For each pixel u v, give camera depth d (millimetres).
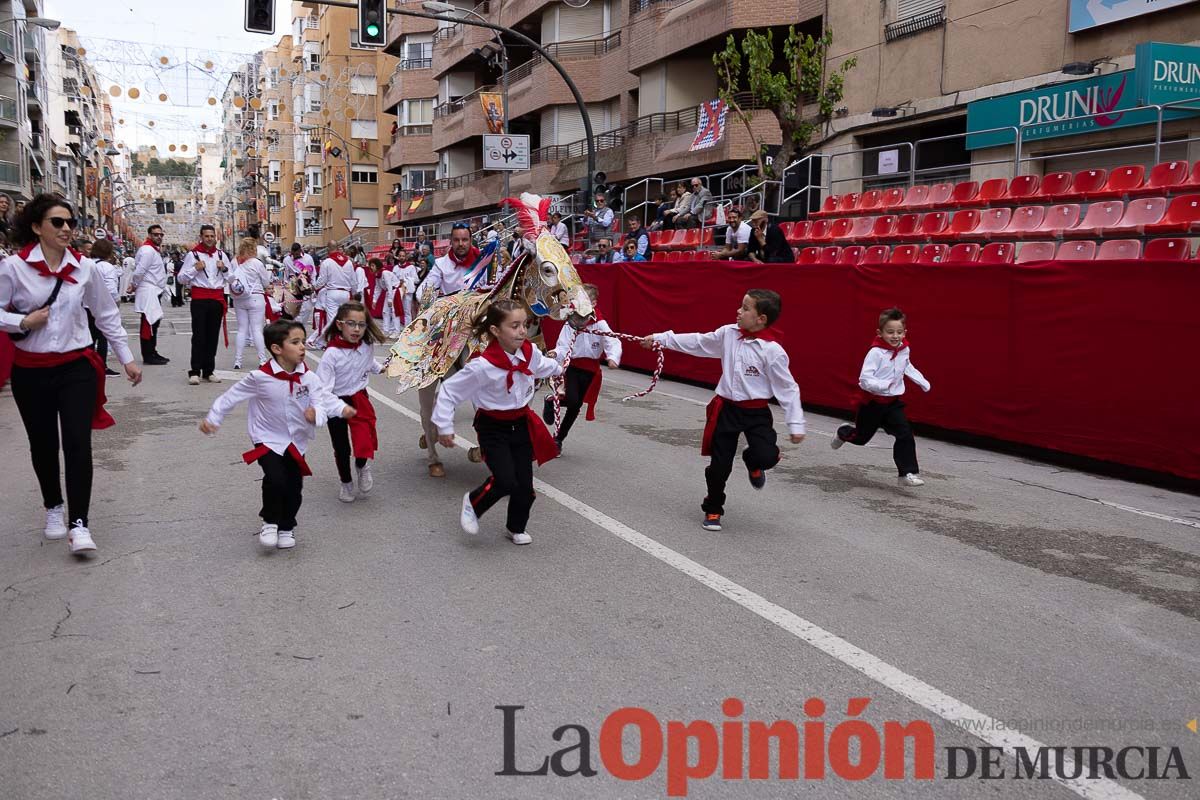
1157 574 5504
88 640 4336
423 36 47062
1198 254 9930
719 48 25281
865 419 7773
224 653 4207
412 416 10172
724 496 6219
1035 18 15477
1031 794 3221
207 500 6746
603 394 12492
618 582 5188
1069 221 11844
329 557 5551
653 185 27594
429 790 3168
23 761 3314
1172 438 7707
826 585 5199
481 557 5594
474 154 43531
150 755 3363
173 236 136500
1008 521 6633
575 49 32688
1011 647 4402
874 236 14109
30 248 5406
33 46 53625
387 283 19531
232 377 13219
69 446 5430
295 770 3273
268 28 17156
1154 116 13148
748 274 12492
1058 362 8625
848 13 19562
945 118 17438
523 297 7133
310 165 60844
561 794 3166
